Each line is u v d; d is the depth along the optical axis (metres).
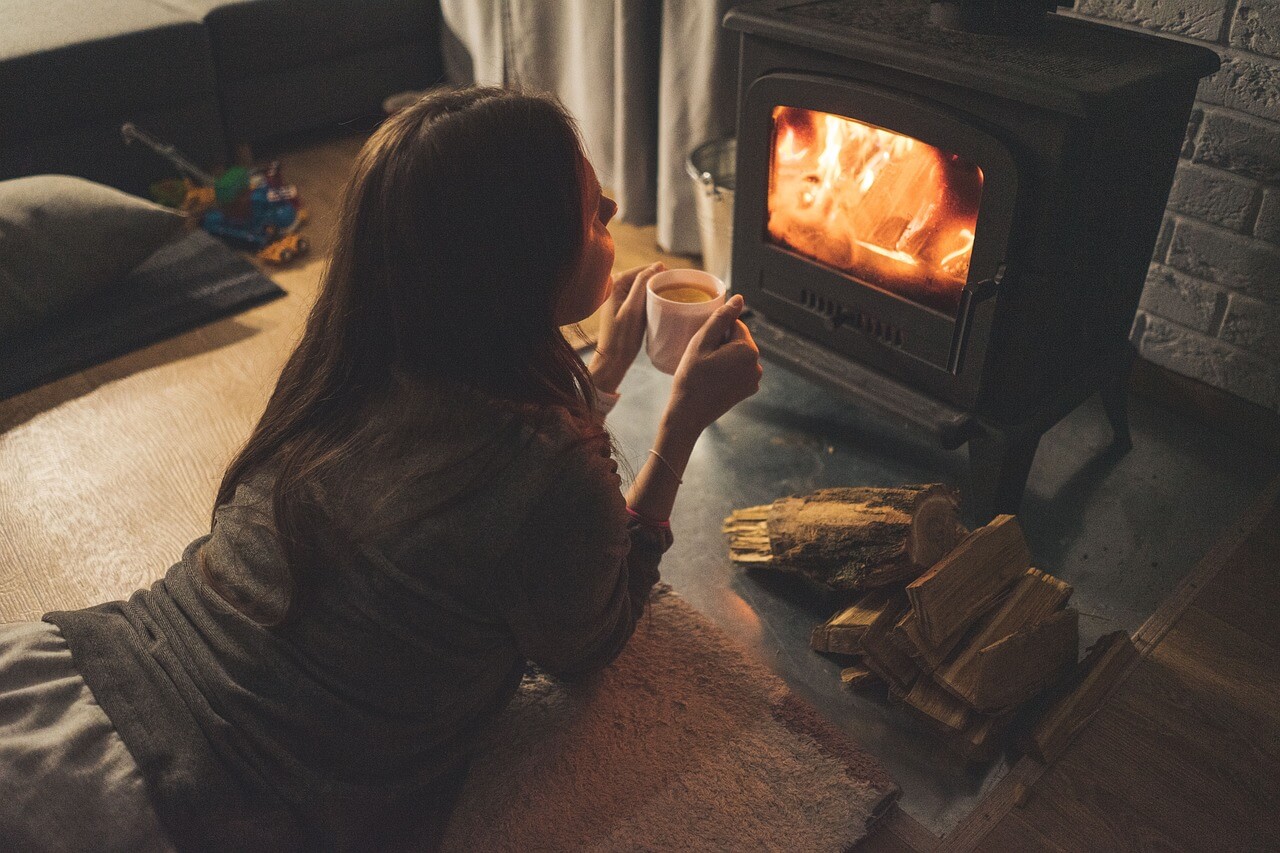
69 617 0.94
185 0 2.69
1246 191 1.60
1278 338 1.66
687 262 2.36
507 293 0.80
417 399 0.83
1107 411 1.71
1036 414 1.50
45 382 1.94
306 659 0.88
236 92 2.73
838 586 1.37
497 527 0.85
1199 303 1.74
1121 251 1.48
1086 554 1.54
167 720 0.88
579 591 0.92
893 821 1.18
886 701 1.33
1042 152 1.25
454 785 1.14
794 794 1.19
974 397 1.47
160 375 1.97
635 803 1.19
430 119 0.78
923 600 1.25
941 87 1.32
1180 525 1.60
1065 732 1.25
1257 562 1.53
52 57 2.35
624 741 1.26
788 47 1.49
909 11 1.52
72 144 2.46
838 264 1.59
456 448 0.83
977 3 1.37
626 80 2.33
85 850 0.82
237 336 2.10
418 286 0.79
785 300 1.69
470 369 0.83
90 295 2.13
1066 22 1.46
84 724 0.86
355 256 0.81
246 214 2.47
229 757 0.88
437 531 0.84
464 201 0.76
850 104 1.42
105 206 2.11
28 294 2.03
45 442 1.79
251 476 0.93
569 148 0.80
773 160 1.60
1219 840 1.15
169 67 2.55
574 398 0.90
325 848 0.97
